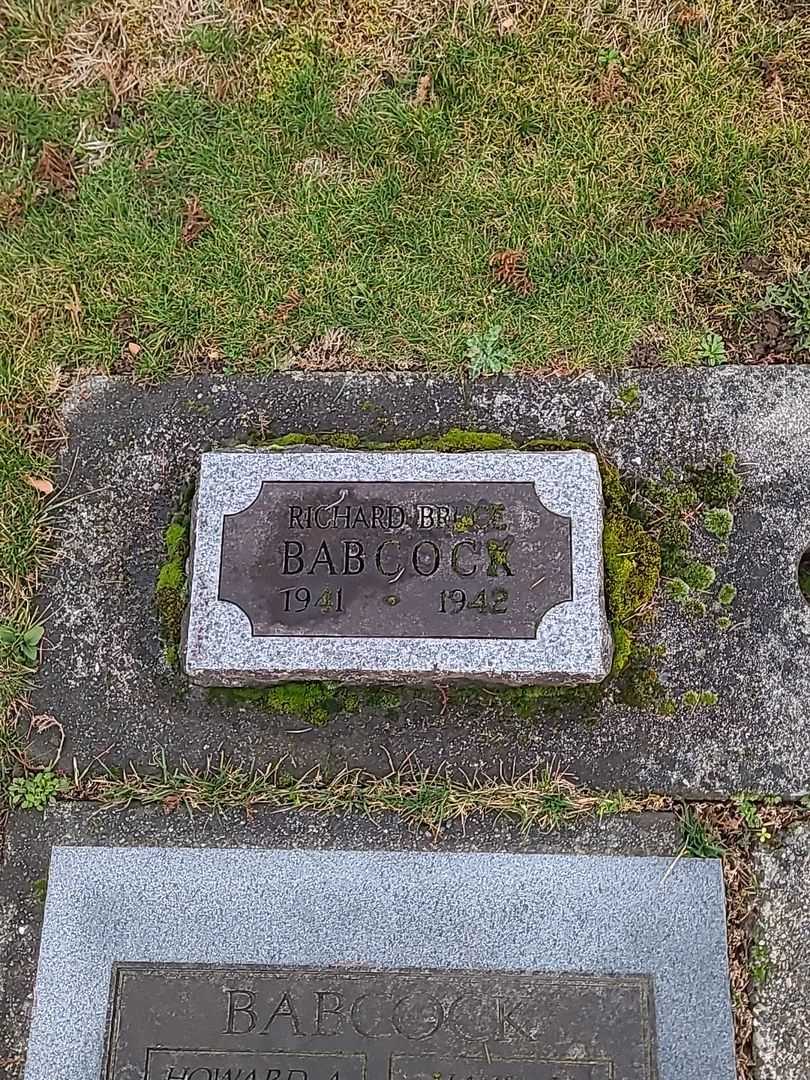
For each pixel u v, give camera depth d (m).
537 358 1.32
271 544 1.19
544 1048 1.11
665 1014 1.13
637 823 1.19
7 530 1.29
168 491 1.30
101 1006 1.15
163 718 1.24
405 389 1.32
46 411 1.33
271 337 1.35
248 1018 1.12
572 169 1.39
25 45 1.44
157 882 1.18
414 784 1.21
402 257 1.37
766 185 1.38
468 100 1.41
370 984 1.13
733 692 1.22
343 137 1.41
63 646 1.26
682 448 1.29
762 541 1.26
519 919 1.16
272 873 1.18
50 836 1.21
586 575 1.17
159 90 1.43
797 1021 1.15
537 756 1.22
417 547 1.18
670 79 1.41
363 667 1.16
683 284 1.35
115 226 1.39
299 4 1.44
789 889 1.18
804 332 1.32
